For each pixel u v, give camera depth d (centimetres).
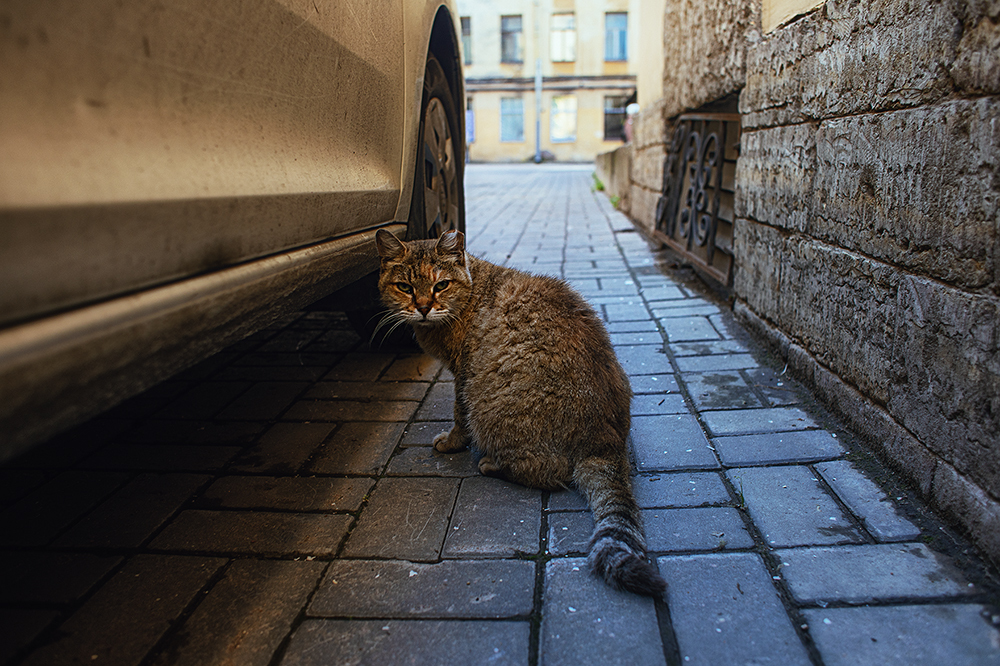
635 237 774
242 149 164
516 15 3300
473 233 830
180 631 176
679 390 325
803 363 319
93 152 116
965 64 189
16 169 100
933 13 203
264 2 169
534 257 661
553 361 234
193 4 141
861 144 256
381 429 298
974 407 189
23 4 102
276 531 220
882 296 242
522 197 1341
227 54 156
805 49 308
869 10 246
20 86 103
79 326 112
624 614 175
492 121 3478
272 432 297
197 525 225
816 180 301
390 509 231
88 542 216
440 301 264
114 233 120
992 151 178
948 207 199
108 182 118
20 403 104
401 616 178
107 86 120
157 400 335
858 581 183
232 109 161
